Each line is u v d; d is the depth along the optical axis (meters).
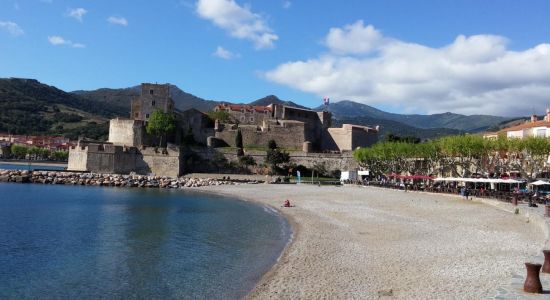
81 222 52.56
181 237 43.00
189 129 164.50
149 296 25.02
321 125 189.25
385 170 134.50
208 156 150.38
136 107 159.38
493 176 89.81
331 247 35.47
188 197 88.81
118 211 63.69
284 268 29.14
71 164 141.62
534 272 19.06
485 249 32.41
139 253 35.78
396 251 33.16
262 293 23.94
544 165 89.19
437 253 31.77
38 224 50.66
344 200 77.12
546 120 112.94
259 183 128.38
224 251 36.31
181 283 27.28
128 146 142.25
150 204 74.00
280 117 182.75
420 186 102.25
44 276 29.25
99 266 31.64
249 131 166.38
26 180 120.56
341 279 26.05
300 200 79.12
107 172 136.00
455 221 48.59
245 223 52.28
